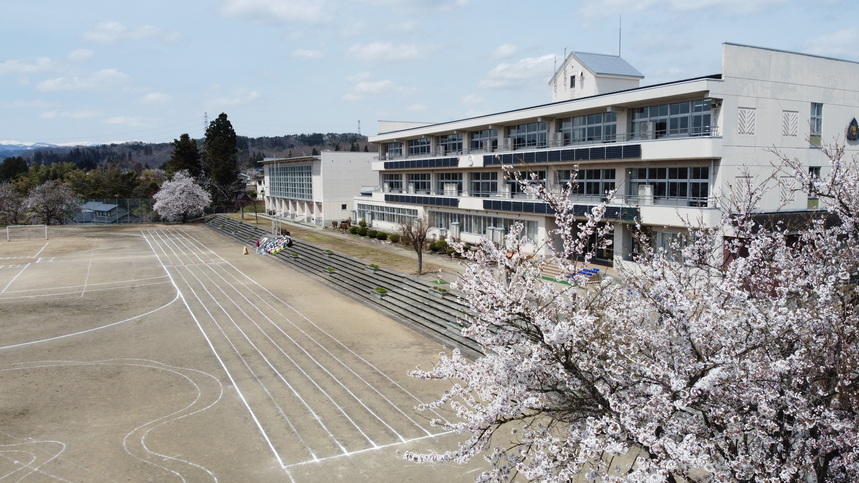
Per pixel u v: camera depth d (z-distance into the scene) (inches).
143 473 529.0
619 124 1245.1
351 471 533.6
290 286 1400.1
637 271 880.9
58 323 1044.5
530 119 1471.5
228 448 576.4
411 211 2014.0
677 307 311.3
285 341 933.8
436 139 1951.3
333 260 1601.9
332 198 2573.8
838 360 300.8
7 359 842.8
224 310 1149.1
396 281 1270.9
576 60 1547.7
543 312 346.3
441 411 660.1
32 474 525.7
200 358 850.8
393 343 919.0
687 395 283.4
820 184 475.5
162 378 768.3
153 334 977.5
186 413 657.6
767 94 1088.2
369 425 626.2
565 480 290.2
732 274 367.9
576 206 1267.2
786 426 299.4
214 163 3346.5
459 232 1753.2
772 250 422.3
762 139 1087.6
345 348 895.1
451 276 1269.7
